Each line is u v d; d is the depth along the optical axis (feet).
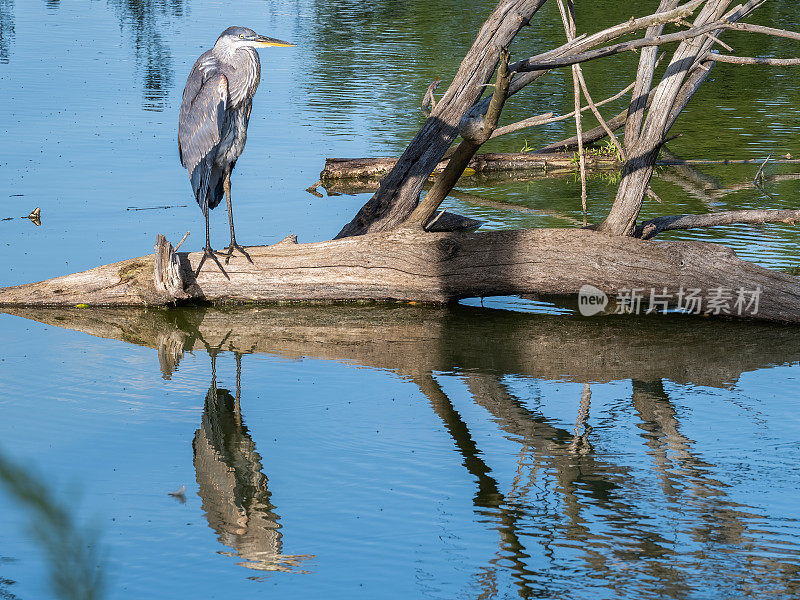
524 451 27.91
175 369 34.50
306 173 64.54
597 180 66.08
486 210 57.00
